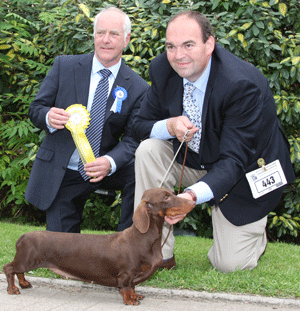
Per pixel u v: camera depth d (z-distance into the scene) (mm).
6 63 6363
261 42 5379
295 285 3201
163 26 5590
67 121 3736
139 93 4129
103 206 6188
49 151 3980
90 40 5789
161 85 3570
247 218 3562
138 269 2816
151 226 2838
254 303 3008
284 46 5523
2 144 6539
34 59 6664
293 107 5527
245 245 3656
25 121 6504
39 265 2922
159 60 3604
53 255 2900
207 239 5598
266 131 3449
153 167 3617
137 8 5840
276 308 2922
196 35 3020
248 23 5320
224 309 2871
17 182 6750
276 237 6414
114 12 3965
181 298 3100
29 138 6402
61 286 3291
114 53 3955
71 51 6285
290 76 5656
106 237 2924
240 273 3504
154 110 3736
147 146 3633
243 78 3133
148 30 5660
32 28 6707
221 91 3168
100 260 2842
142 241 2820
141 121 3805
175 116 3535
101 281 2896
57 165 3916
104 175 3803
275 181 3475
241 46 5621
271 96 3500
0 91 6594
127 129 4133
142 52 5785
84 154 3711
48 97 4066
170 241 3672
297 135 5758
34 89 6289
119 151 3951
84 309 2752
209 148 3396
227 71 3197
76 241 2900
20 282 3152
